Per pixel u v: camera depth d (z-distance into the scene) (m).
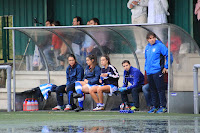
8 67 39.44
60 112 37.62
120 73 40.88
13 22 52.81
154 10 47.19
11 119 31.02
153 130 23.58
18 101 40.47
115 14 50.72
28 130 23.94
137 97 38.00
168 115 33.44
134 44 40.00
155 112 36.12
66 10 51.94
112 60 40.91
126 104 38.38
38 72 41.88
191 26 48.69
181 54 36.31
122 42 40.19
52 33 41.03
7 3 52.88
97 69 38.72
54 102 41.94
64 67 42.28
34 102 40.59
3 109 42.72
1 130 24.09
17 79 40.78
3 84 44.12
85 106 40.84
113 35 39.78
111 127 25.03
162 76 35.56
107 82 38.31
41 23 50.25
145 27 36.72
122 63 38.03
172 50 35.41
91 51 41.25
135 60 40.53
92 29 39.06
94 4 51.22
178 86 35.88
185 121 28.45
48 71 42.41
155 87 36.19
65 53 42.09
